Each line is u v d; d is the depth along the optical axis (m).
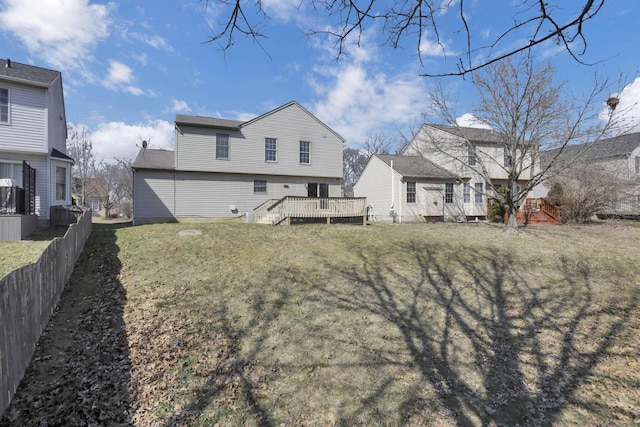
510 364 4.11
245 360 4.08
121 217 36.34
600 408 3.29
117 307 5.39
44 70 13.51
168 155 19.02
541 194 24.06
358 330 4.96
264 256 8.88
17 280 3.37
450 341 4.69
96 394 3.30
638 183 16.38
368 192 22.59
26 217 9.74
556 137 12.52
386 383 3.70
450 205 20.19
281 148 18.95
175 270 7.36
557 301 6.19
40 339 4.21
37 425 2.86
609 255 9.45
